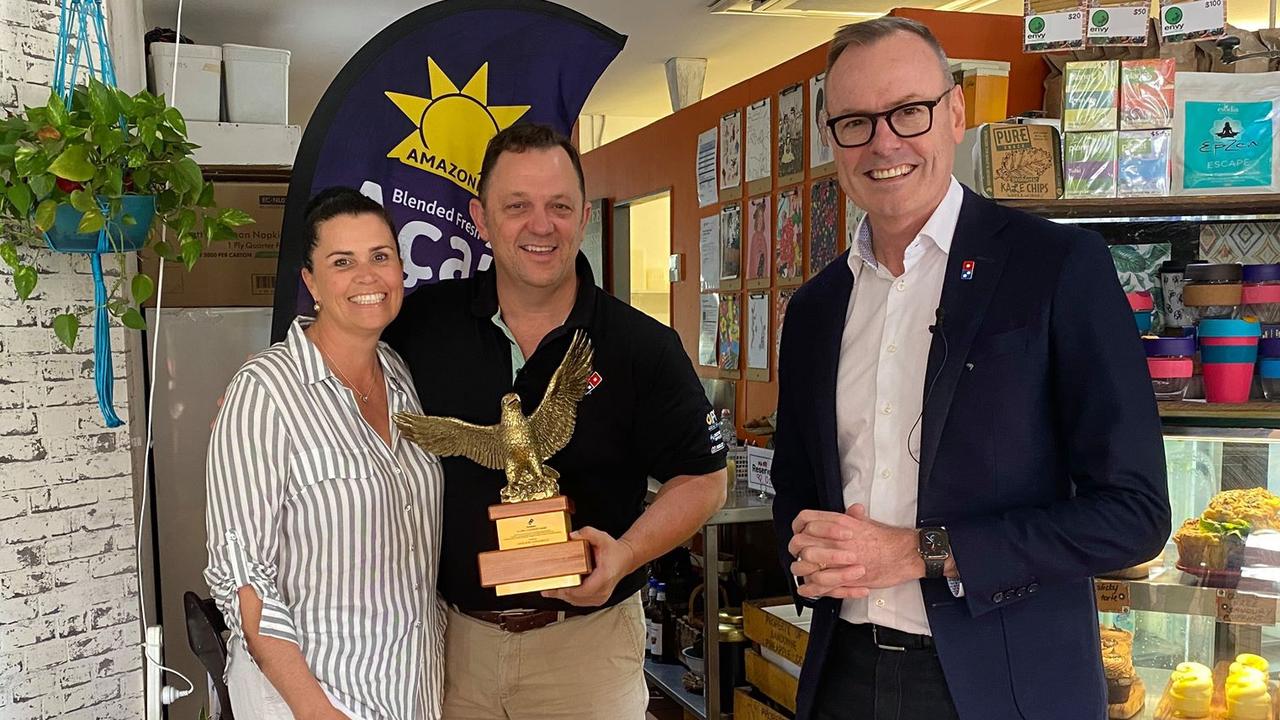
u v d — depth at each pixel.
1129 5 1.95
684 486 2.00
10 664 1.89
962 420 1.40
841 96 1.49
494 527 1.87
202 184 1.83
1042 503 1.40
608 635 1.97
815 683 1.59
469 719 1.94
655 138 5.52
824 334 1.62
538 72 2.43
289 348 1.72
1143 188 1.91
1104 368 1.33
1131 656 2.04
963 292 1.43
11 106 1.88
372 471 1.71
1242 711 1.99
